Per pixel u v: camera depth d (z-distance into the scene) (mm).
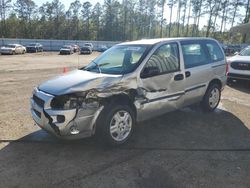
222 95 9039
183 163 4258
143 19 98000
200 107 6824
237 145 4941
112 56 5574
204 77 6289
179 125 5902
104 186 3631
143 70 5008
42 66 20172
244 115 6664
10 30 88562
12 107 7266
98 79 4621
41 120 4523
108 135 4586
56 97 4336
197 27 81125
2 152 4574
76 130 4340
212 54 6699
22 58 30234
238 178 3844
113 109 4594
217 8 76062
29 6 93312
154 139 5156
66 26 98125
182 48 5840
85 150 4672
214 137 5293
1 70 16609
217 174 3947
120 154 4543
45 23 95938
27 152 4586
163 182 3730
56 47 57375
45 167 4105
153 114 5309
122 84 4715
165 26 94375
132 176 3877
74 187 3604
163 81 5297
